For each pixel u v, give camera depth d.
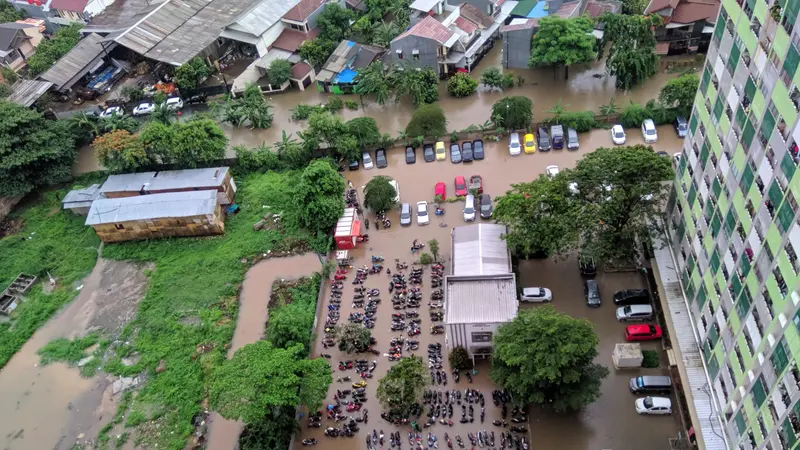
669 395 47.41
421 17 89.56
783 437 31.98
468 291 50.78
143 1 103.88
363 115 83.12
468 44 84.69
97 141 74.56
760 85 34.41
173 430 51.81
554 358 42.94
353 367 53.38
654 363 49.34
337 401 50.94
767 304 33.84
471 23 85.94
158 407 53.69
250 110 82.69
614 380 49.25
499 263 54.12
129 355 58.53
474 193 66.44
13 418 55.25
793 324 30.62
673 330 48.38
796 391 30.28
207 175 71.25
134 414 53.31
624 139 69.94
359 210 67.94
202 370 55.69
